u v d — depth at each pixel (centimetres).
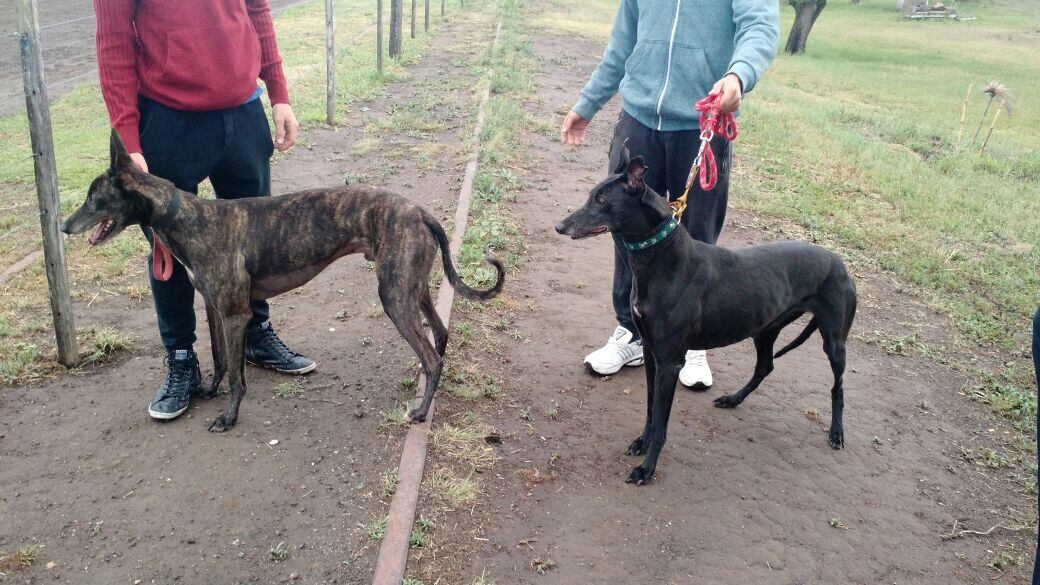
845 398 482
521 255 631
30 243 603
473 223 661
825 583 331
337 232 392
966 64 2622
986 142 1230
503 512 348
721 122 391
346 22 2017
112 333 462
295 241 388
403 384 436
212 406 413
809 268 403
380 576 298
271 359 442
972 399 502
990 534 378
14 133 1030
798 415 458
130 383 426
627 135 443
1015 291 669
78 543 314
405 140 916
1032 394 508
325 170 797
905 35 3478
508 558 322
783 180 914
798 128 1177
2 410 395
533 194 770
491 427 407
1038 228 833
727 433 432
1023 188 1021
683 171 432
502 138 903
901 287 663
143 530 322
